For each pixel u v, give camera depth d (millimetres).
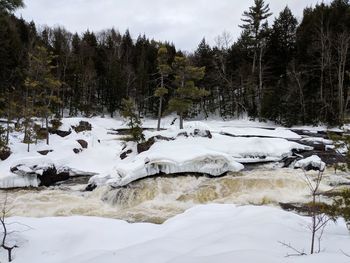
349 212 6465
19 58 37844
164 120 46375
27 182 17516
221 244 6293
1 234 7695
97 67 56188
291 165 19156
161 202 14531
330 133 7625
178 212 13188
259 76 44250
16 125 24297
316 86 41188
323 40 39281
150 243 6730
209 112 49844
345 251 5805
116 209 14312
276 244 6238
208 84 49000
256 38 45812
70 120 27844
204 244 6512
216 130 27891
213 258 5422
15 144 22906
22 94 32781
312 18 45156
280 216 8180
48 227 8500
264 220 7746
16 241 7359
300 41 43656
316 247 6082
